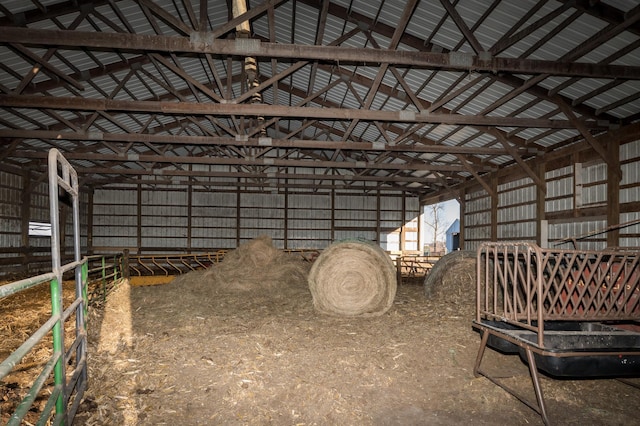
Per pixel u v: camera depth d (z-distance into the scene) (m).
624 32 6.39
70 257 17.78
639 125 8.50
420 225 21.97
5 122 11.14
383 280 6.18
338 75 10.48
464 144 13.70
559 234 11.30
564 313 3.90
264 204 20.97
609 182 9.24
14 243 14.29
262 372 4.10
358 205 21.59
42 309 6.70
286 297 7.41
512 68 6.90
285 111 8.81
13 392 3.48
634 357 3.27
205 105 8.69
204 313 6.21
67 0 7.32
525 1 6.35
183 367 4.13
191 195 20.47
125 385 3.74
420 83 10.00
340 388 3.89
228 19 9.58
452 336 5.16
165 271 13.19
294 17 9.01
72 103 8.28
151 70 10.76
